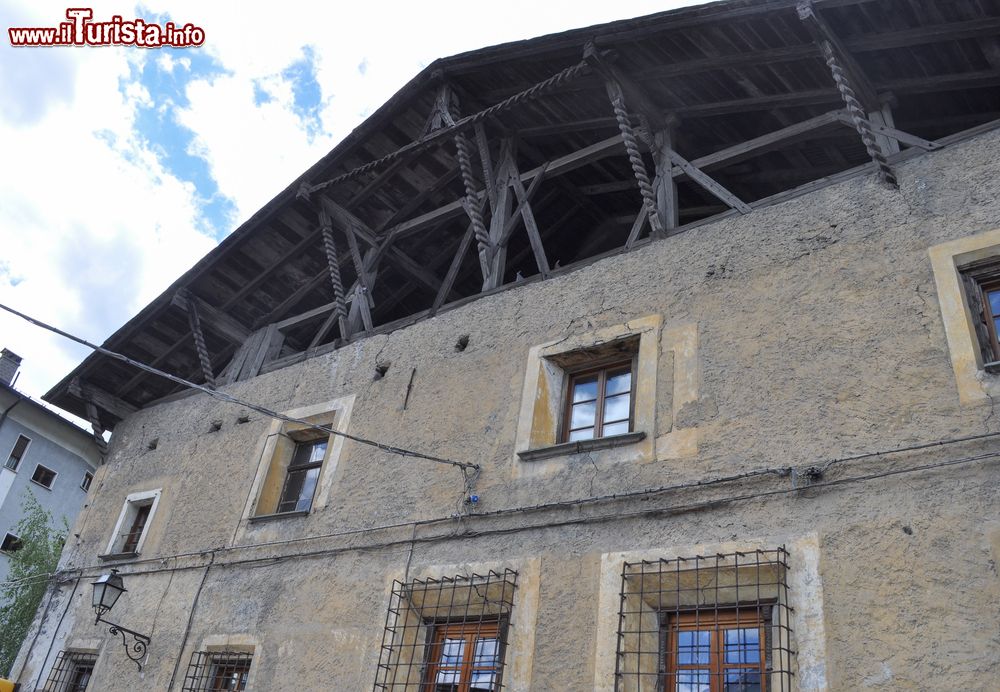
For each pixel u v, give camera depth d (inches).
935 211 238.8
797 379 236.5
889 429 213.6
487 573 264.2
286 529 339.9
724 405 246.5
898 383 218.5
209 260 438.0
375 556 299.9
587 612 235.5
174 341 486.0
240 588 337.1
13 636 711.1
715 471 236.7
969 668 175.8
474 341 331.6
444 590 272.1
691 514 233.8
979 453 197.6
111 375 488.1
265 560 336.8
